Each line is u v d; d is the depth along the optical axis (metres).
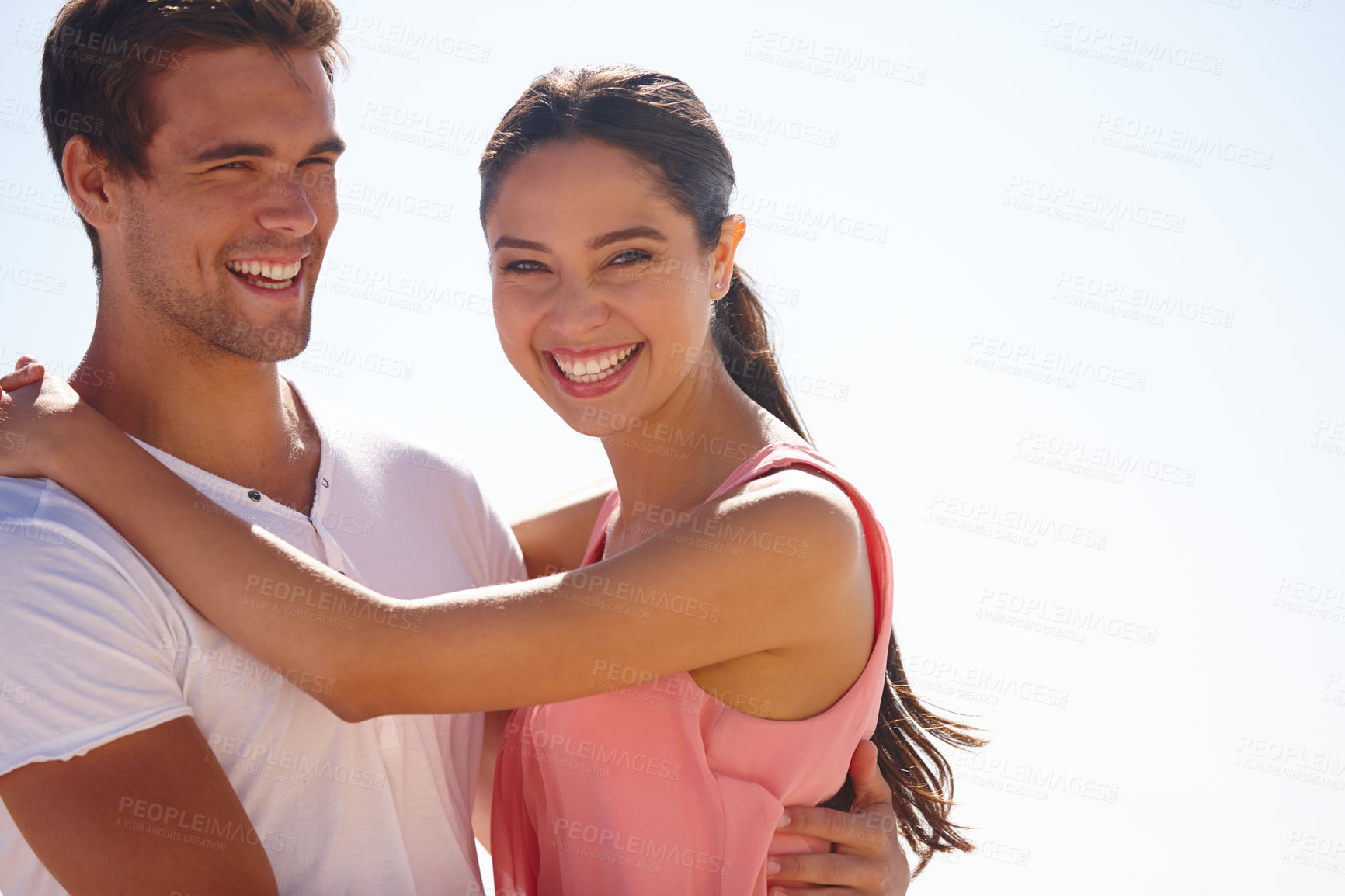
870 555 1.76
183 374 1.70
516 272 1.70
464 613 1.54
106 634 1.45
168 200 1.61
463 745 1.86
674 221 1.65
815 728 1.70
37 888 1.55
